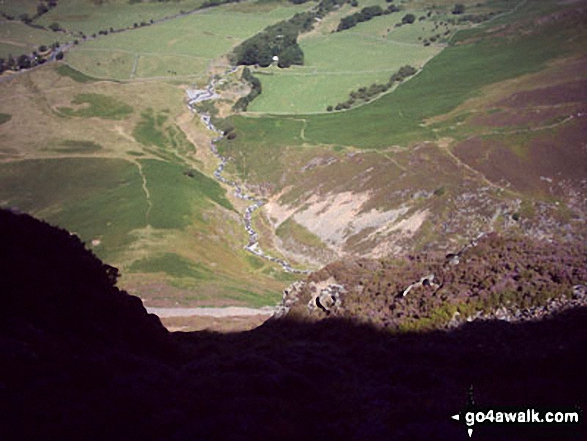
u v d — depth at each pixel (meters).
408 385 24.48
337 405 23.00
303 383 25.20
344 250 108.81
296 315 39.78
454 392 22.77
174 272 96.31
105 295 33.19
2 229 32.78
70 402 19.91
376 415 21.34
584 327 26.92
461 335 29.55
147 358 28.66
